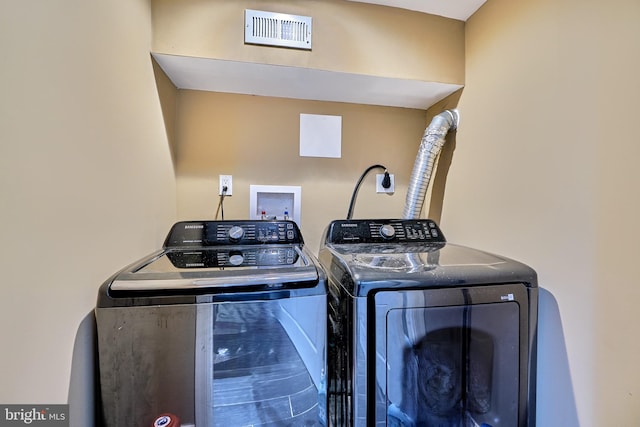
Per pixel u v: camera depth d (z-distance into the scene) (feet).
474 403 3.00
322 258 4.36
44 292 1.90
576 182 2.85
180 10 3.90
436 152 4.96
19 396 1.70
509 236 3.71
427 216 5.64
